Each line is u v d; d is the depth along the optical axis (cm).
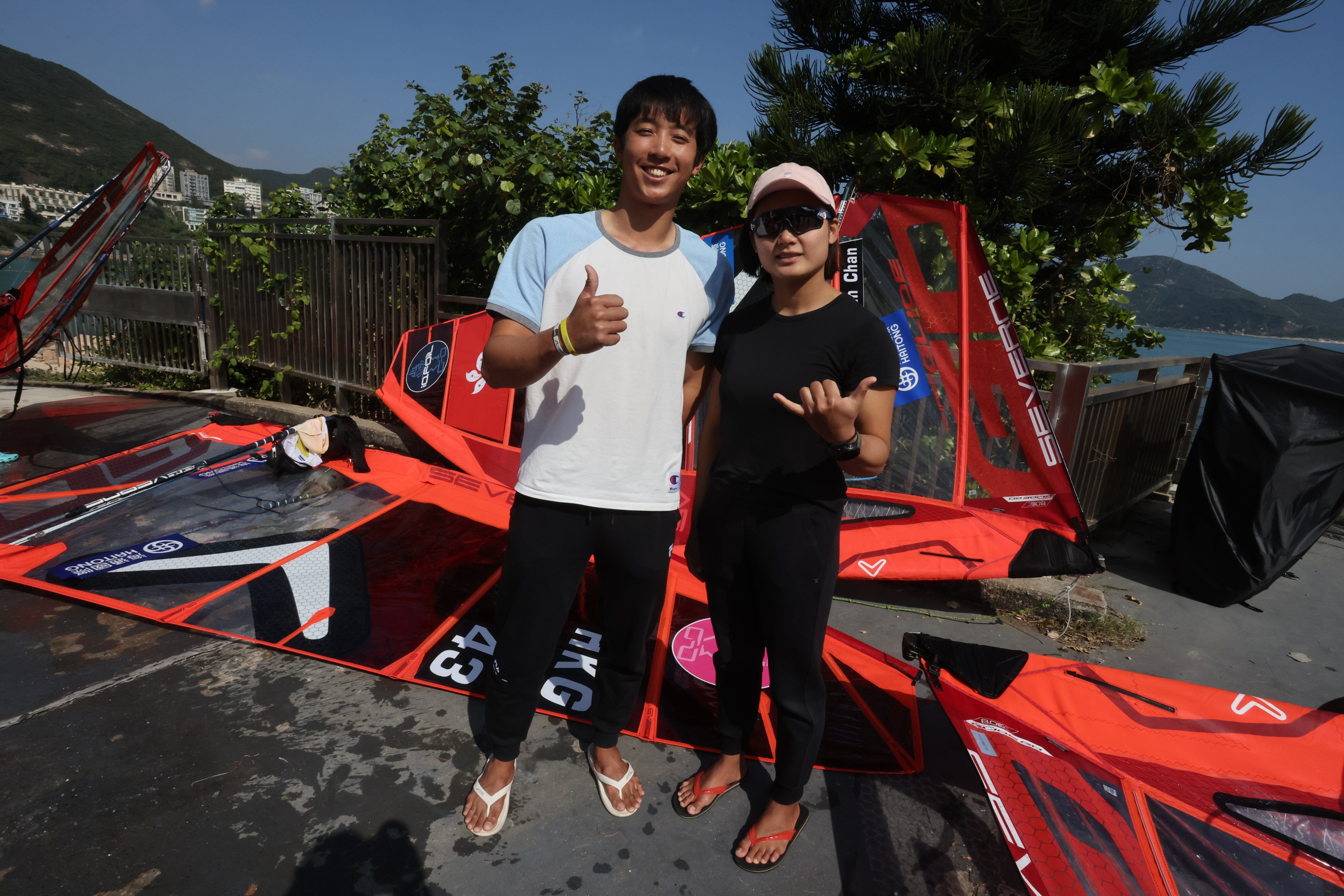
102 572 298
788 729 179
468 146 500
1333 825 182
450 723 228
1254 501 367
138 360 750
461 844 182
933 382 339
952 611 346
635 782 204
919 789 215
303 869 171
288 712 227
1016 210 467
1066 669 246
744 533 176
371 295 546
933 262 331
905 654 248
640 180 160
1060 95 436
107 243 493
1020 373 322
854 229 338
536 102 516
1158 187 484
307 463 421
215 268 664
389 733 221
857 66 476
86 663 245
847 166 480
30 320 465
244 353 662
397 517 371
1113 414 437
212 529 347
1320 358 425
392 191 588
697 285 175
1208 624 360
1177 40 482
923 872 185
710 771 204
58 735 209
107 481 418
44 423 537
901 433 346
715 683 230
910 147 433
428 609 287
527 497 174
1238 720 225
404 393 450
